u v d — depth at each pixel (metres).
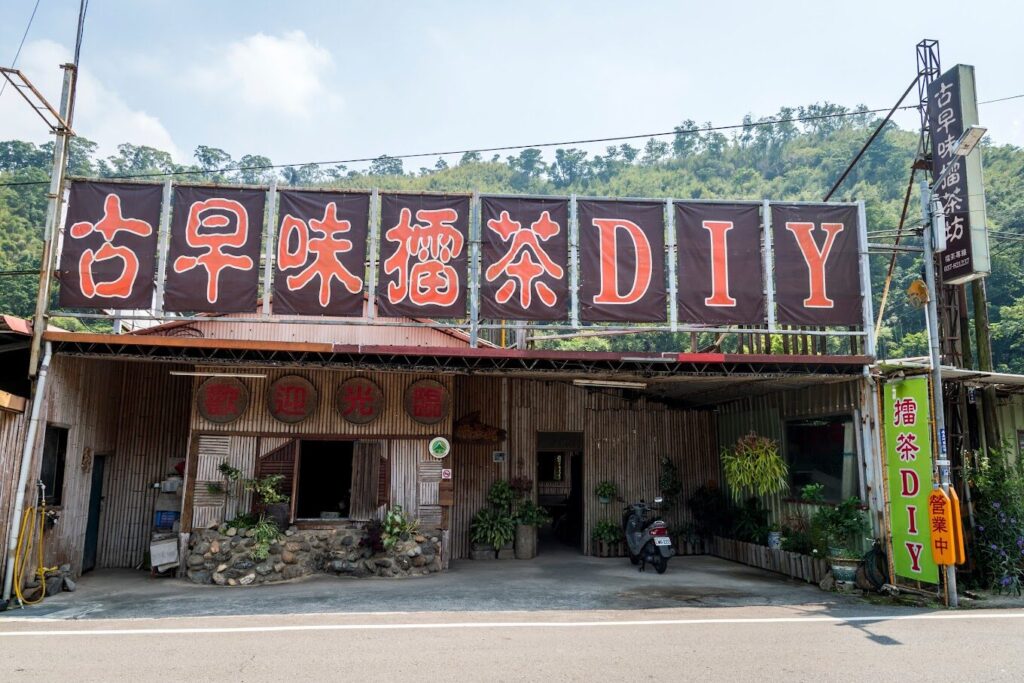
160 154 102.25
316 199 10.02
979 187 10.25
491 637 6.61
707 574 10.95
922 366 9.04
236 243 9.77
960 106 10.30
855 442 10.22
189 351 9.57
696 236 10.42
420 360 9.92
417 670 5.46
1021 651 6.13
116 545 11.58
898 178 72.69
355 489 11.08
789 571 10.65
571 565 11.86
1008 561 8.77
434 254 10.06
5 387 9.92
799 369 10.02
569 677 5.30
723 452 11.63
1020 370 27.59
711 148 118.75
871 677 5.32
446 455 11.42
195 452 10.73
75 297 9.41
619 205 10.45
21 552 8.52
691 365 10.25
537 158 120.50
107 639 6.50
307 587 9.63
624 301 10.20
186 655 5.89
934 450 8.72
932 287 9.02
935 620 7.48
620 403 13.78
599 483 13.35
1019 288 31.91
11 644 6.30
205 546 10.14
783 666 5.62
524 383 13.50
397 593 9.15
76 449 10.27
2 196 46.94
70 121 9.53
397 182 113.31
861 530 9.62
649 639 6.55
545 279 10.16
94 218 9.59
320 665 5.58
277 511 10.75
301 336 11.31
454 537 12.76
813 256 10.51
